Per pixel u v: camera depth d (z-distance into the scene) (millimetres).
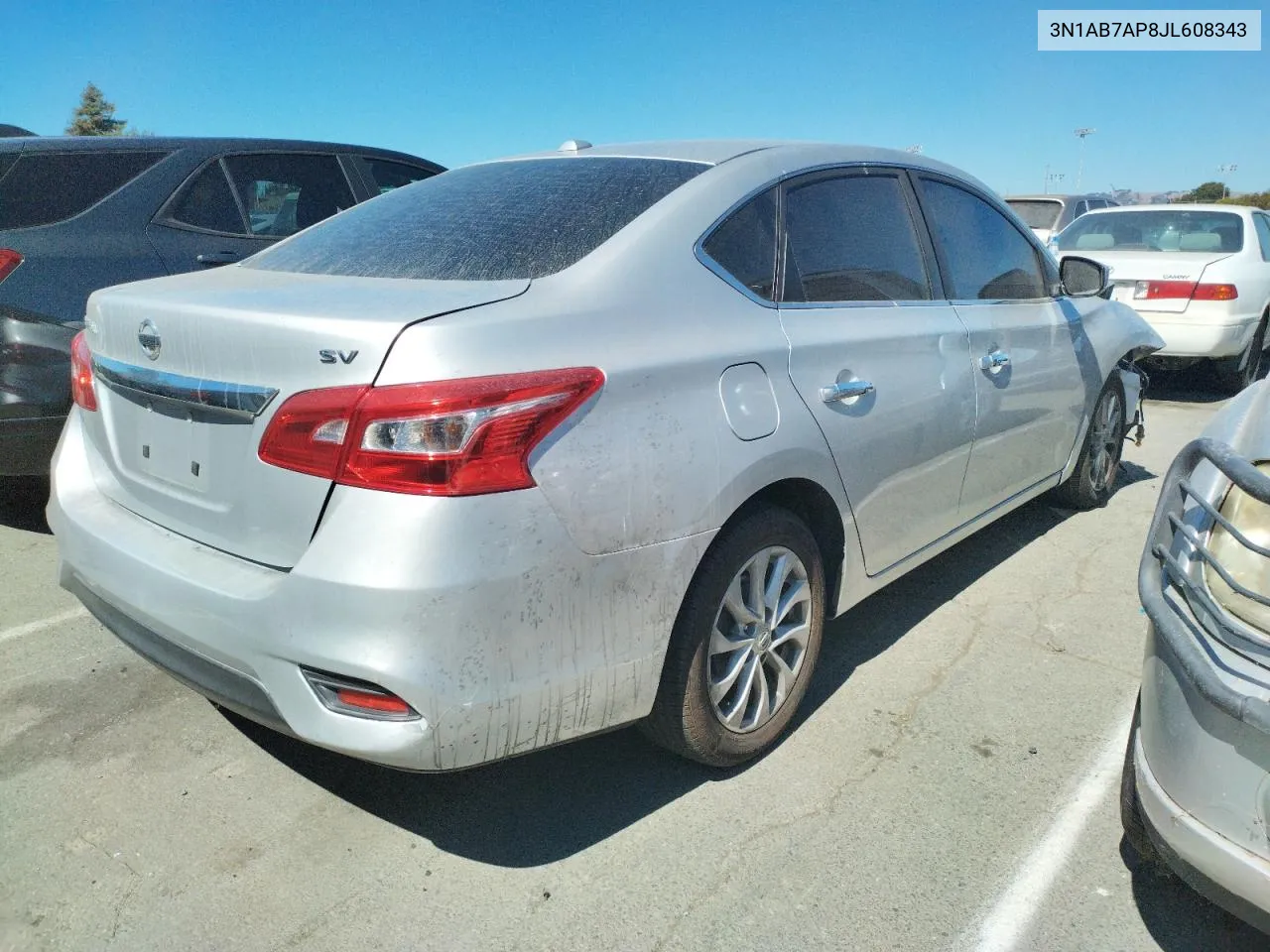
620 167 2801
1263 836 1627
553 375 1979
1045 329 3820
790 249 2730
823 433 2584
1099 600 3766
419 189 3072
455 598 1856
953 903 2156
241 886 2230
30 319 3836
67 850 2340
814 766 2670
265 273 2592
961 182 3629
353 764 2707
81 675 3154
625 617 2117
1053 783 2582
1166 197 24406
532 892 2211
